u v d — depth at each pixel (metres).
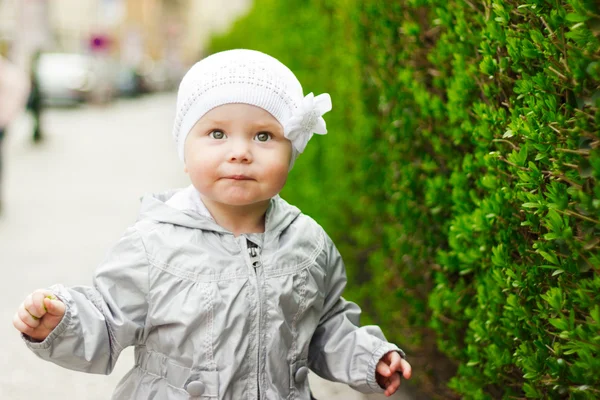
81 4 37.97
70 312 1.87
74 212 8.46
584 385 1.74
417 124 3.09
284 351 2.01
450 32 2.62
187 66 57.75
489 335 2.26
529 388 2.00
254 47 11.67
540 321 2.03
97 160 13.05
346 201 4.72
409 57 3.14
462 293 2.58
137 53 43.56
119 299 1.95
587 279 1.74
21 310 1.84
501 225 2.22
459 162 2.69
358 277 4.97
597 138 1.63
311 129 2.05
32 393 3.65
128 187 10.36
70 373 3.93
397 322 3.63
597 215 1.63
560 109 1.84
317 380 3.88
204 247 1.98
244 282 1.97
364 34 3.86
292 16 7.12
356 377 2.12
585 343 1.68
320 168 5.56
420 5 2.86
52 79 21.86
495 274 2.14
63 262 6.18
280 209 2.16
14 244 6.79
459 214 2.54
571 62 1.72
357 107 4.19
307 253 2.12
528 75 2.01
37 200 9.12
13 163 12.19
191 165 2.01
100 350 1.91
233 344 1.92
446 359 3.17
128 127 19.53
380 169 3.88
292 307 2.04
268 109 1.98
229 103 1.97
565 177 1.75
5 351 4.20
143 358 2.00
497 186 2.21
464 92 2.45
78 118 20.91
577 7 1.58
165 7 62.50
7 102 7.93
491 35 2.17
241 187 1.96
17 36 15.05
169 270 1.93
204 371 1.91
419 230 3.09
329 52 5.43
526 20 2.04
